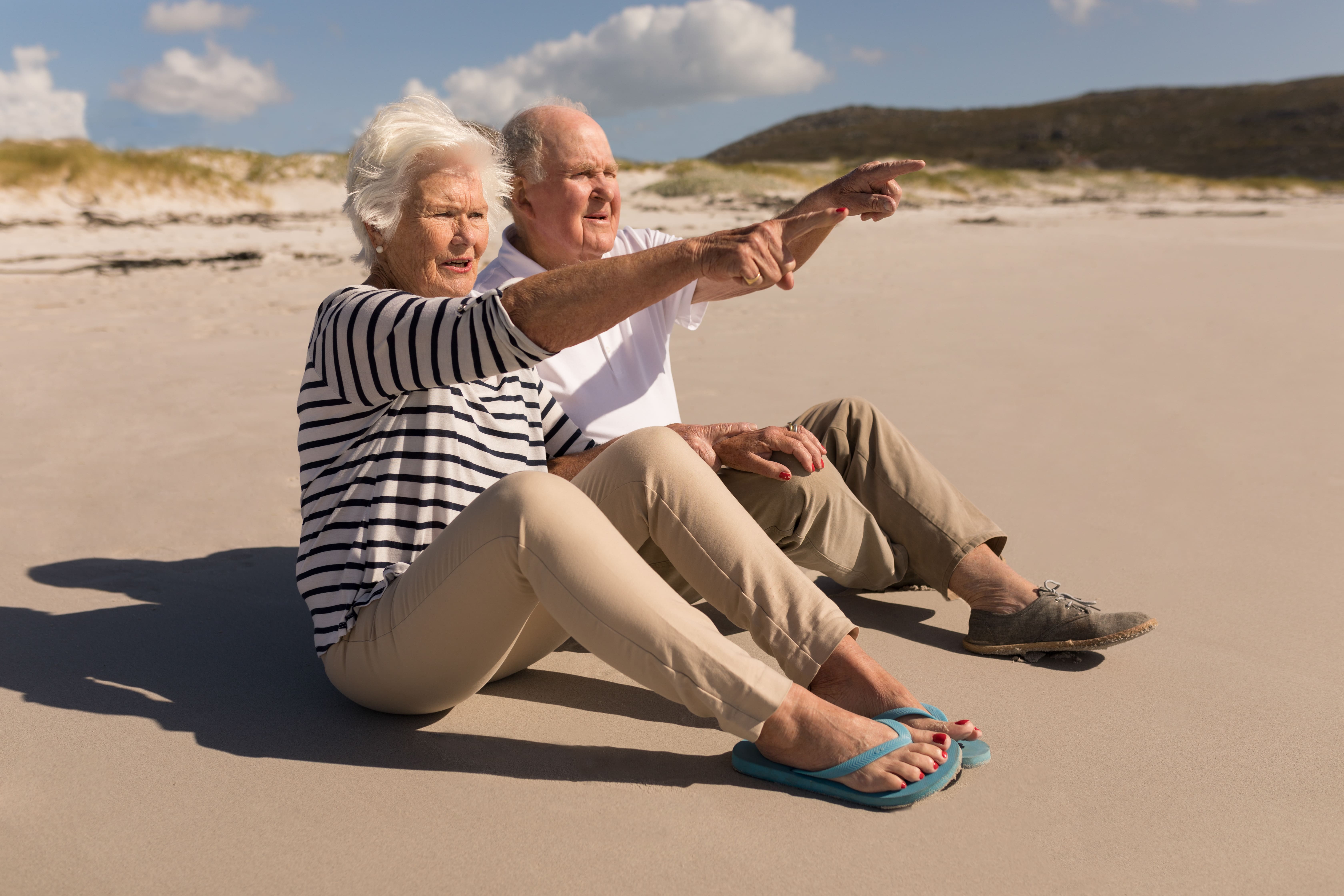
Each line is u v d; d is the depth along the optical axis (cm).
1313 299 761
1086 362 514
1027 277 911
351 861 135
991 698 182
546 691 188
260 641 209
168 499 300
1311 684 187
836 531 198
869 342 571
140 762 160
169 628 214
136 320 646
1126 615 190
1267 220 1902
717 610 231
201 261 1017
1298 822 143
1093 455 351
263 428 377
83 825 143
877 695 160
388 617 158
